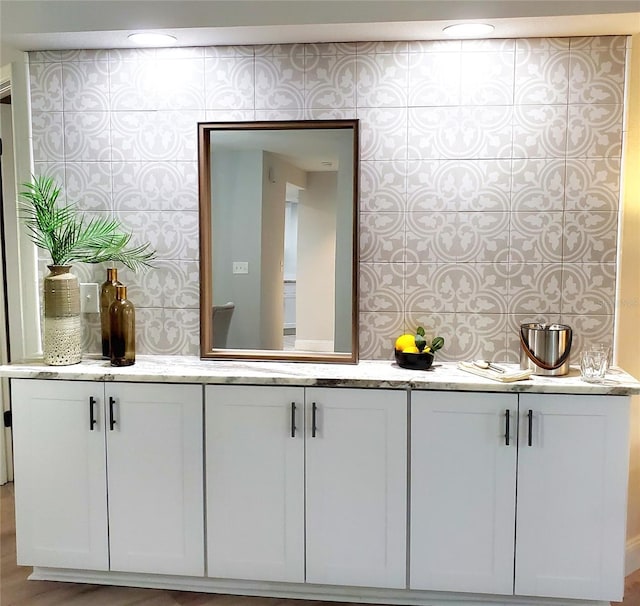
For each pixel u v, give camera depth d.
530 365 2.47
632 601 2.47
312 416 2.38
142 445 2.48
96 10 2.48
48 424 2.53
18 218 2.85
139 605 2.46
